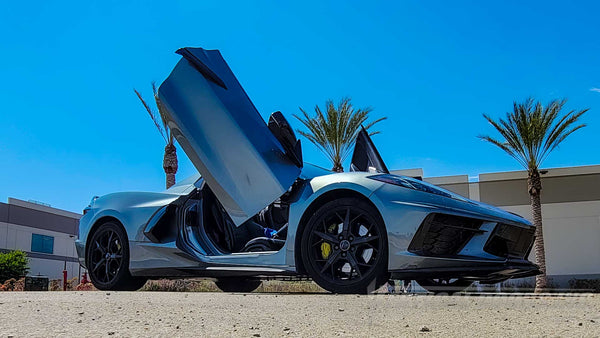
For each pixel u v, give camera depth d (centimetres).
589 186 2169
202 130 434
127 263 485
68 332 168
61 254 3800
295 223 392
